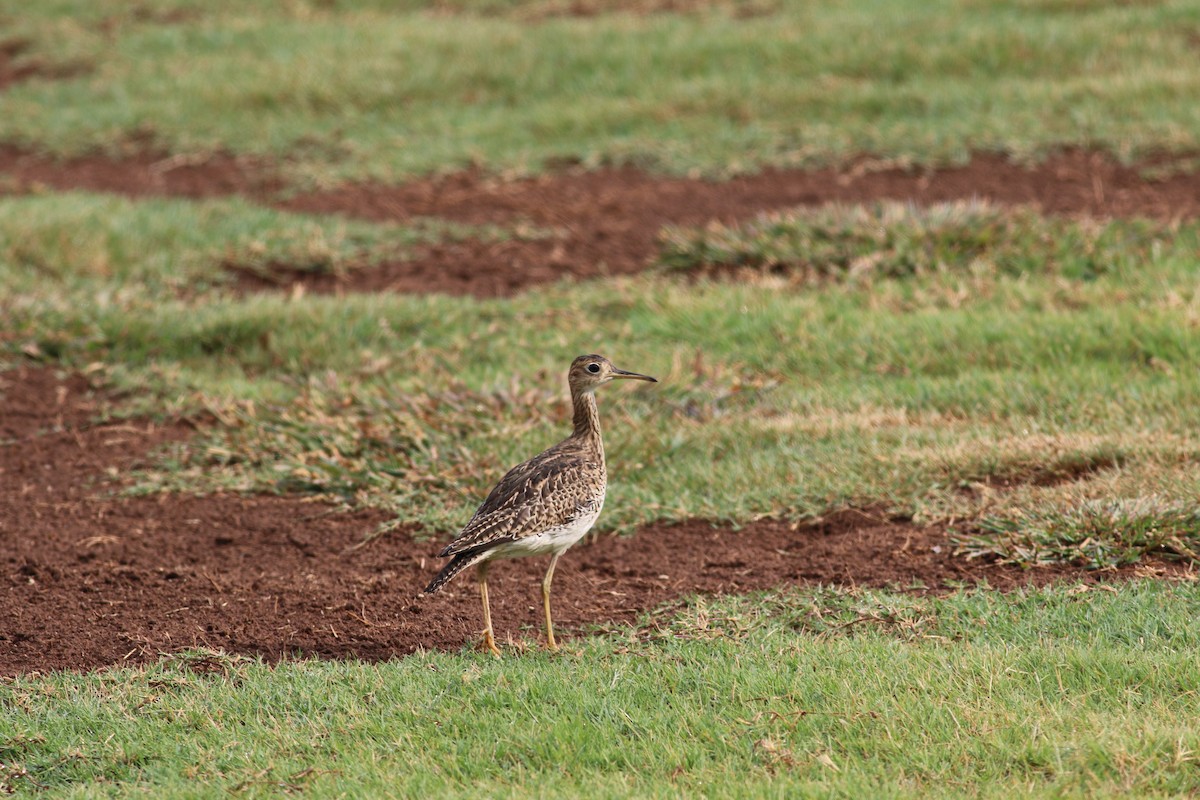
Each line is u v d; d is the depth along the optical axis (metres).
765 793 7.08
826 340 14.97
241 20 28.47
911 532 10.88
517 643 9.39
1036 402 13.07
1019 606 9.42
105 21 28.98
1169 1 24.88
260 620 10.03
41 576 10.85
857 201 19.50
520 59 25.36
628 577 10.54
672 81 24.14
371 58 25.75
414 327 16.23
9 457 13.53
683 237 18.06
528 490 9.32
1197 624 8.77
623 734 7.91
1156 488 10.77
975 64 23.52
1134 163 19.98
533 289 17.41
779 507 11.45
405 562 10.96
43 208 19.36
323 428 13.30
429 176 21.91
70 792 7.58
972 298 15.82
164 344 15.88
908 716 7.73
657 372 14.52
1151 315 14.49
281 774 7.59
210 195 21.53
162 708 8.44
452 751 7.75
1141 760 7.16
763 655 8.71
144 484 12.70
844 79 23.53
